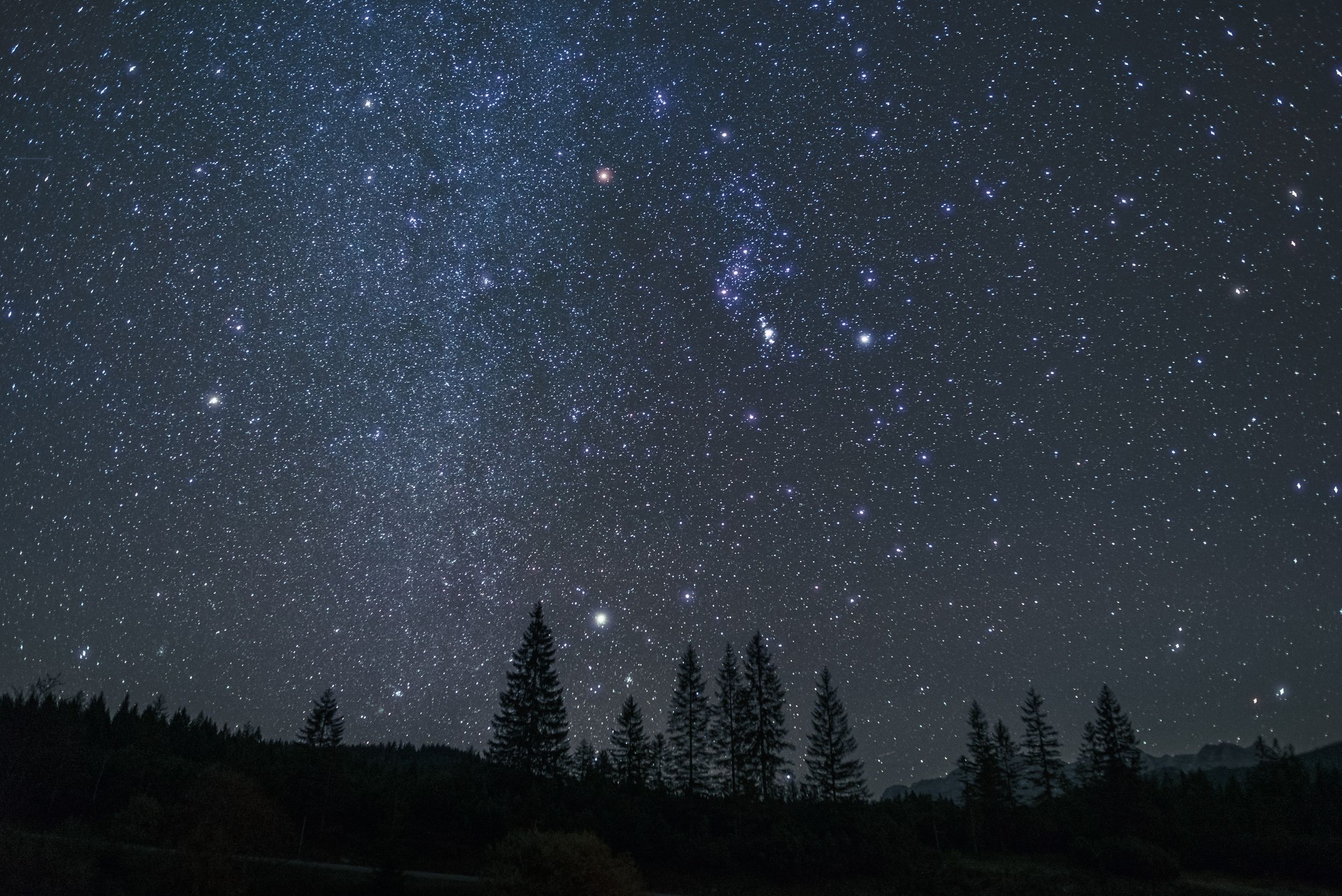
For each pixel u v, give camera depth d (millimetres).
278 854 46594
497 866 33531
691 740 77062
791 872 56375
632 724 77312
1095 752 82188
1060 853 67688
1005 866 62375
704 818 63375
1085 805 77625
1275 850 60812
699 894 51719
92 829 44188
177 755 71250
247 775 56531
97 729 70688
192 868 35625
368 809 57938
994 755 79938
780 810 67250
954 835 71625
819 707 80000
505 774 71688
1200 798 78188
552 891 32375
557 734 75500
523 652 78750
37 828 45500
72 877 32594
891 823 65625
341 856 50625
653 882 53281
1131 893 55656
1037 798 83812
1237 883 58219
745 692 79125
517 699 76625
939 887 56594
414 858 51125
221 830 38250
